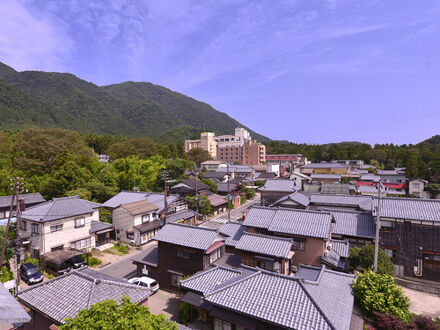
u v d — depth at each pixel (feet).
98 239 93.66
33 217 76.59
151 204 106.01
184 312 49.78
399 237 69.67
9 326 38.88
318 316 31.68
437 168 180.86
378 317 41.06
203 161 297.53
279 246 56.90
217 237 63.41
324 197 102.78
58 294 35.45
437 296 60.18
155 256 69.05
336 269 60.59
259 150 352.69
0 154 127.24
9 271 68.23
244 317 36.60
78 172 115.65
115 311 22.58
